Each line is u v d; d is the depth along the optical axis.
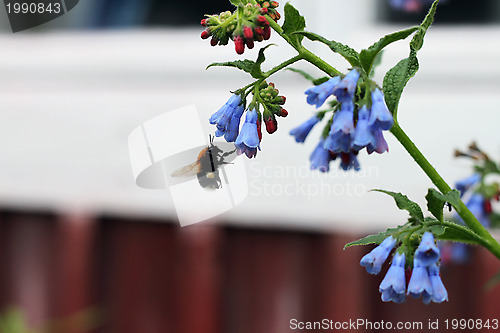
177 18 1.23
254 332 1.18
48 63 1.23
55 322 1.26
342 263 1.13
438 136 1.08
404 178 1.07
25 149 1.24
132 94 1.19
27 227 1.28
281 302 1.17
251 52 1.12
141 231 1.22
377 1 1.10
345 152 0.74
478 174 0.95
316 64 0.75
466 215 0.74
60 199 1.24
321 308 1.15
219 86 1.15
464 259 1.01
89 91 1.22
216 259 1.19
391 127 0.74
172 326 1.21
